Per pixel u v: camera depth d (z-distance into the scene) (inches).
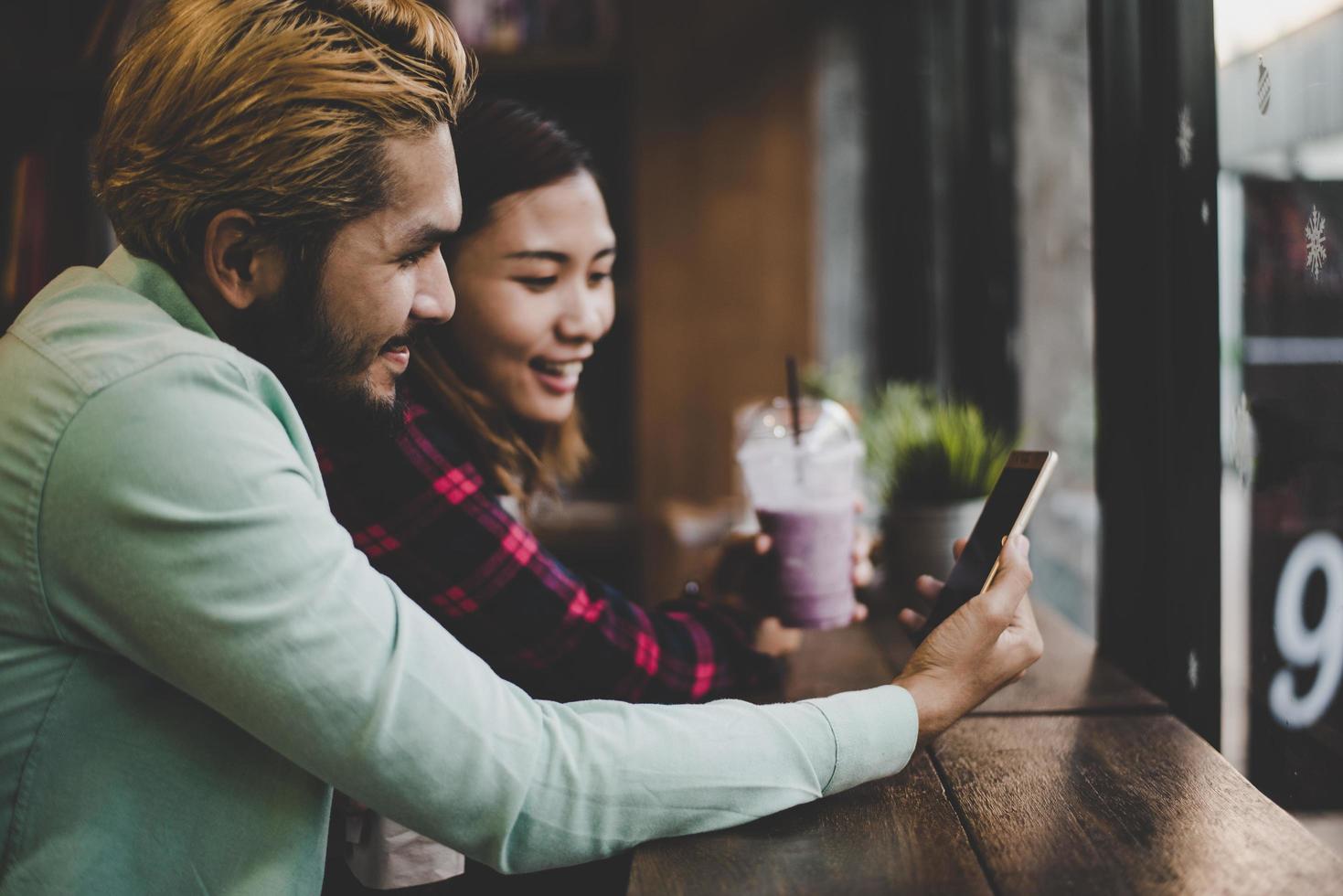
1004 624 32.4
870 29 114.1
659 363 109.2
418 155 28.8
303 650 25.4
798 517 44.6
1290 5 38.1
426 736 26.0
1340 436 36.1
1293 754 40.0
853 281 119.2
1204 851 26.6
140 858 28.2
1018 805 30.0
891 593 57.5
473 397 44.4
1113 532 48.9
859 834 28.5
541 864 27.7
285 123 27.1
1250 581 42.5
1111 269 48.5
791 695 42.4
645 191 108.2
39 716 27.6
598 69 107.3
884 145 113.7
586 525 108.7
